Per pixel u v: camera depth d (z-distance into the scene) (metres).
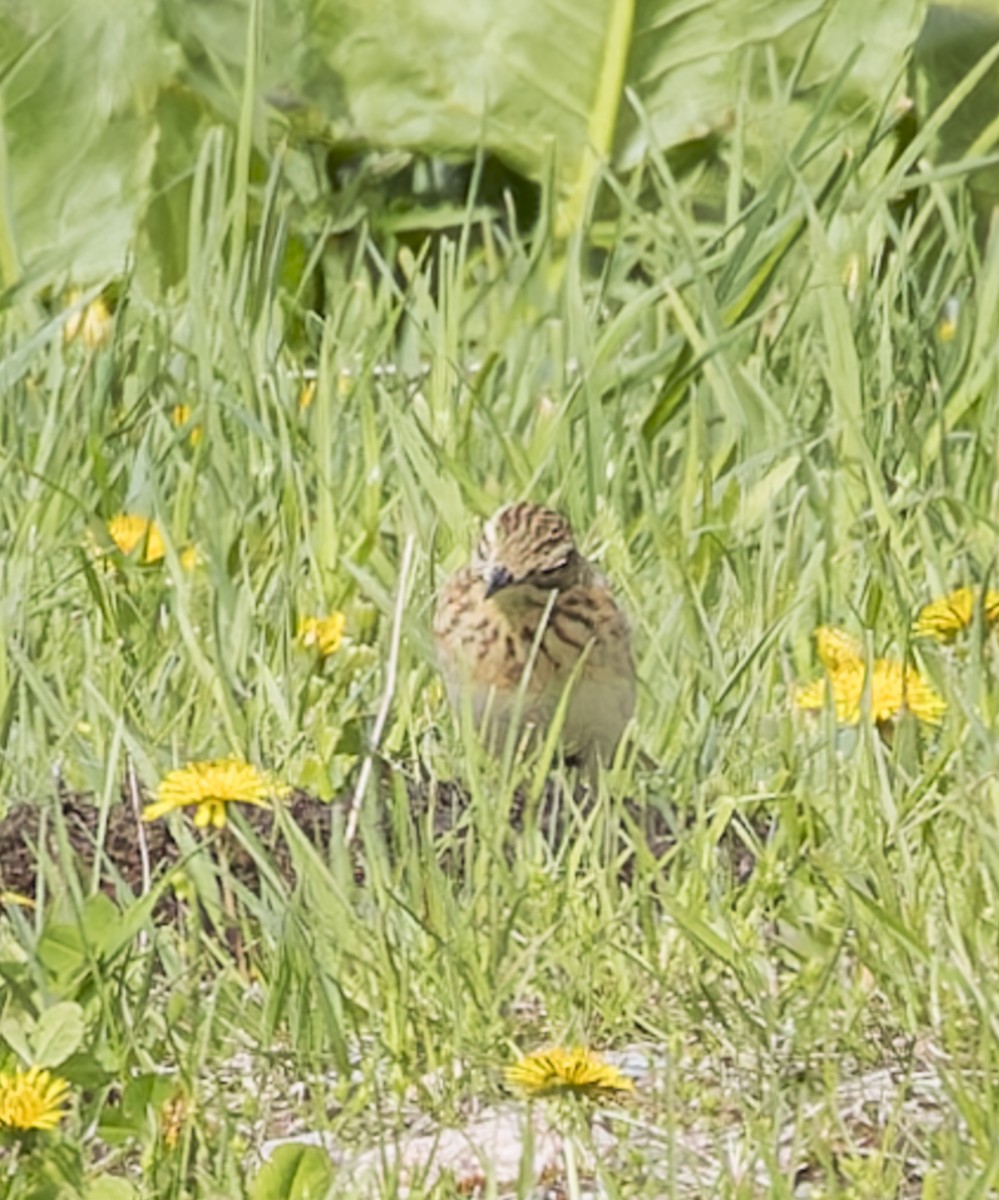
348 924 8.14
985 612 9.85
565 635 9.97
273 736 9.88
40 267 14.28
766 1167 6.91
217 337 13.37
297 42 15.89
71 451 12.39
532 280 14.25
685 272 12.95
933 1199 6.68
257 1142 7.29
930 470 12.02
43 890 8.38
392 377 13.44
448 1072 7.60
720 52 15.70
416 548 11.20
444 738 9.96
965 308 13.36
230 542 11.40
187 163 15.74
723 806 8.82
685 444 12.58
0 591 10.90
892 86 13.96
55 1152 6.87
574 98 15.86
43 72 15.59
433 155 16.08
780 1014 7.79
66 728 9.59
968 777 8.64
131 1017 7.75
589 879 8.50
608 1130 7.37
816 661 10.56
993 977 7.79
